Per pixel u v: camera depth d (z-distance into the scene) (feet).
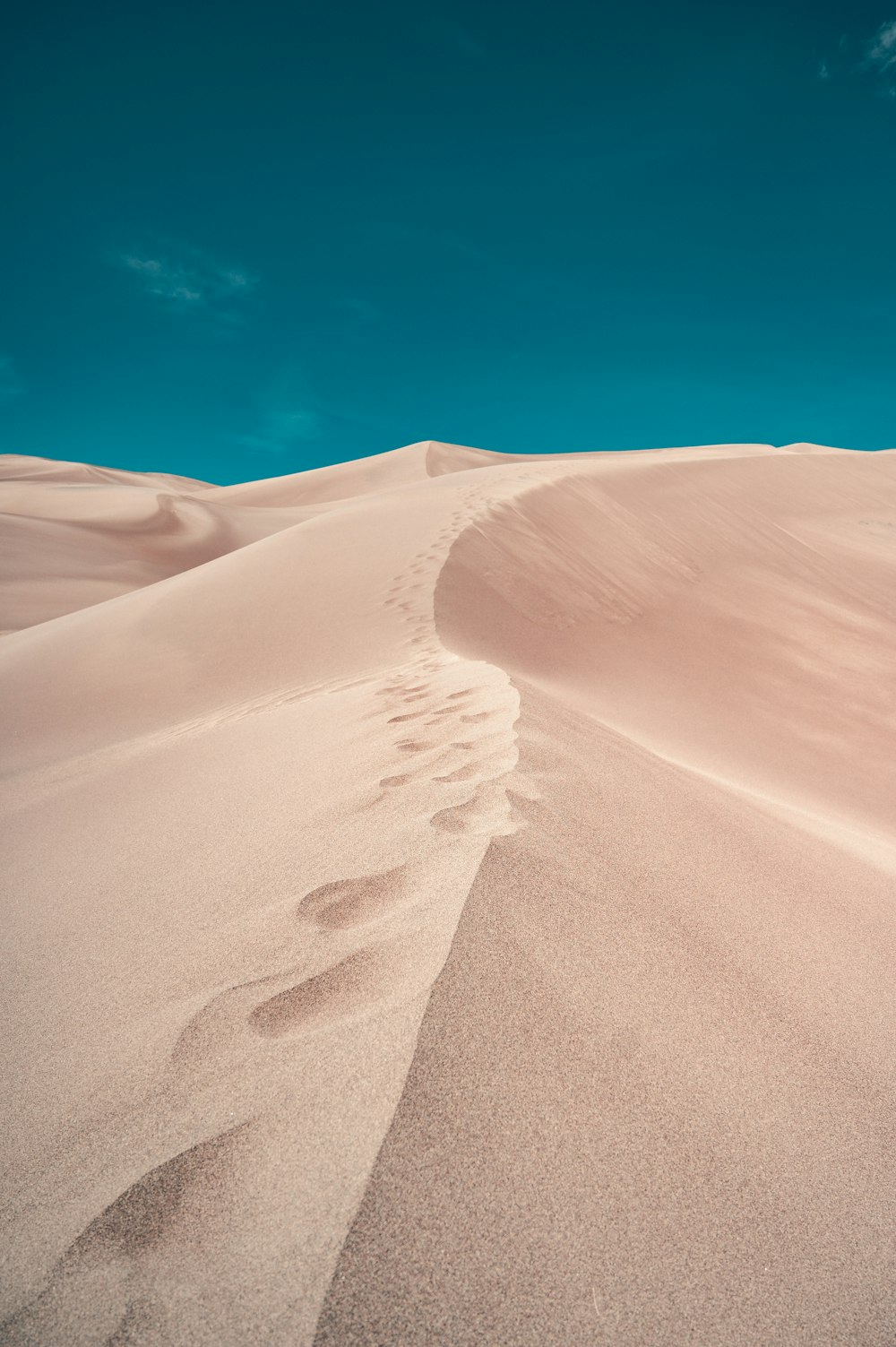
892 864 15.01
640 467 84.53
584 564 46.16
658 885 8.82
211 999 6.65
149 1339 3.75
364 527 48.08
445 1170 4.47
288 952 7.11
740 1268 4.47
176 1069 5.83
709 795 14.43
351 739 14.69
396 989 6.02
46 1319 3.96
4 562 89.97
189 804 13.58
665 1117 5.39
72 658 34.09
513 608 36.24
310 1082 5.24
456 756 11.75
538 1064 5.41
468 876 7.41
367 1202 4.19
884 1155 5.77
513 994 5.98
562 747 12.69
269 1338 3.63
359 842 9.19
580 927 7.22
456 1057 5.22
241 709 24.53
